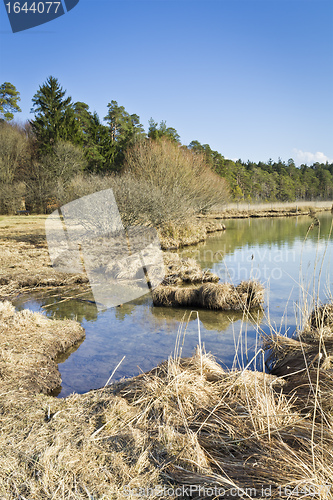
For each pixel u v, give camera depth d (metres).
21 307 6.68
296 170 107.56
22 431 2.61
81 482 2.06
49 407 2.89
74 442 2.44
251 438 2.42
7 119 41.44
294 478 1.97
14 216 22.86
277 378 3.50
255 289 6.74
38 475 2.12
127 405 2.98
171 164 19.14
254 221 28.88
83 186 11.26
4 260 9.82
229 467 2.18
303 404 2.86
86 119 42.25
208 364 3.71
